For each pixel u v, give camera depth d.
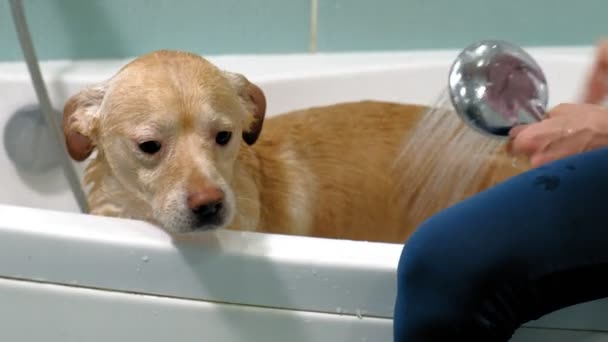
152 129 0.96
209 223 0.89
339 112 1.38
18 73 1.58
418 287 0.77
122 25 1.66
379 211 1.36
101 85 1.07
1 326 0.96
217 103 1.00
